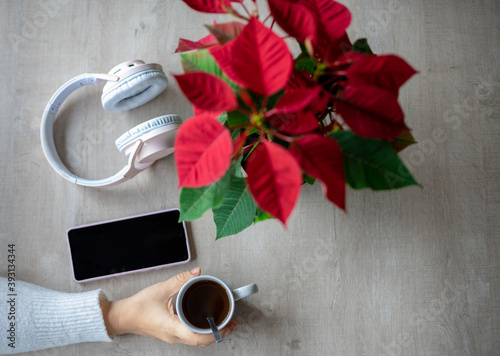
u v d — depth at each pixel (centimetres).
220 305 72
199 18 82
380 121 40
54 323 75
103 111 83
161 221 80
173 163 82
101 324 74
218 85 37
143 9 83
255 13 43
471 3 80
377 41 80
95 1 83
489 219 78
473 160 79
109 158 82
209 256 80
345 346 78
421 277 78
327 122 58
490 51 79
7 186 83
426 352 77
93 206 82
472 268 78
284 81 37
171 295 75
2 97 84
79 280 80
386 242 79
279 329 79
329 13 40
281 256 79
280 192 37
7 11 84
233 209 54
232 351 79
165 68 82
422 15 80
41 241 82
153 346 79
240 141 45
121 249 80
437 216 79
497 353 77
